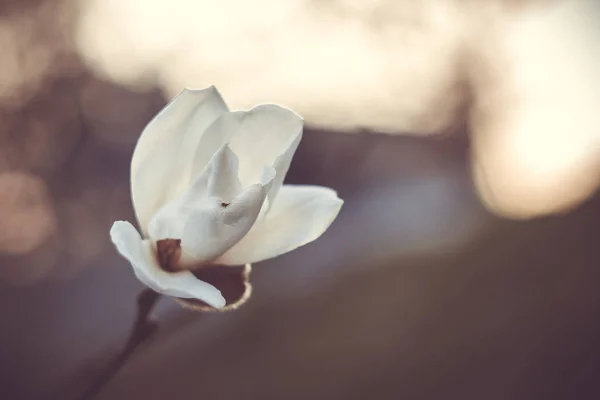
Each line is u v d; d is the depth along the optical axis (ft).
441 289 5.61
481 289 5.51
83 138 9.54
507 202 7.05
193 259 2.38
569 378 4.92
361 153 8.71
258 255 2.40
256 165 2.40
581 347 5.00
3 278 8.39
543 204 6.47
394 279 5.87
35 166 9.39
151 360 5.59
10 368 6.64
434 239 6.41
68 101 9.45
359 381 5.28
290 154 2.38
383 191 8.34
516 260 5.58
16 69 9.24
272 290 6.06
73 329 7.33
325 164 8.73
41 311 7.80
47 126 9.42
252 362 5.58
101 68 9.42
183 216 2.36
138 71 9.27
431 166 8.50
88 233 9.34
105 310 7.74
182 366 5.57
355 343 5.49
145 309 2.46
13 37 9.17
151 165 2.40
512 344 5.12
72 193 9.46
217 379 5.51
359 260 6.32
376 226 7.50
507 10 7.88
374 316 5.63
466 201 7.48
